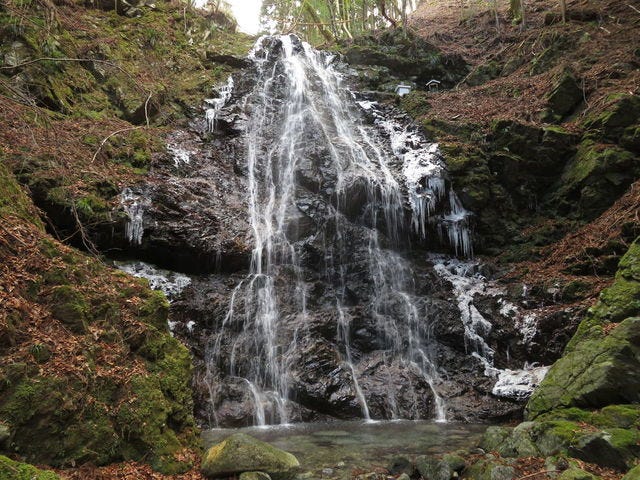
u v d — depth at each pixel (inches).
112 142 362.9
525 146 426.0
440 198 408.5
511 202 421.1
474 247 408.2
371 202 396.5
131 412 172.4
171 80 484.4
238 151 428.8
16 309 166.6
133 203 324.2
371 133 479.5
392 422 274.5
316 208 380.5
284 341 314.8
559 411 218.5
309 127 453.1
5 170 229.9
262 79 519.5
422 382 308.3
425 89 581.6
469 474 178.4
